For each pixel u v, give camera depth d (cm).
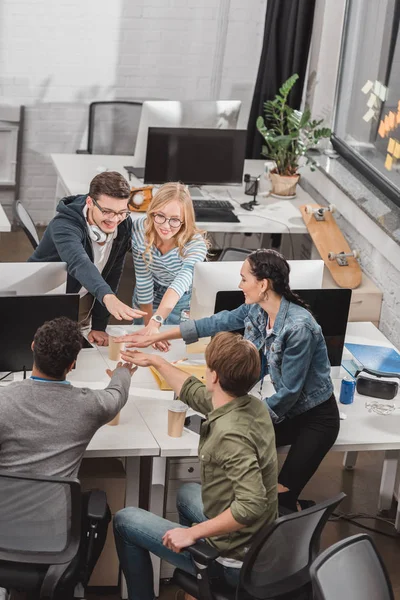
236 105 616
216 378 289
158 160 580
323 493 438
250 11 705
